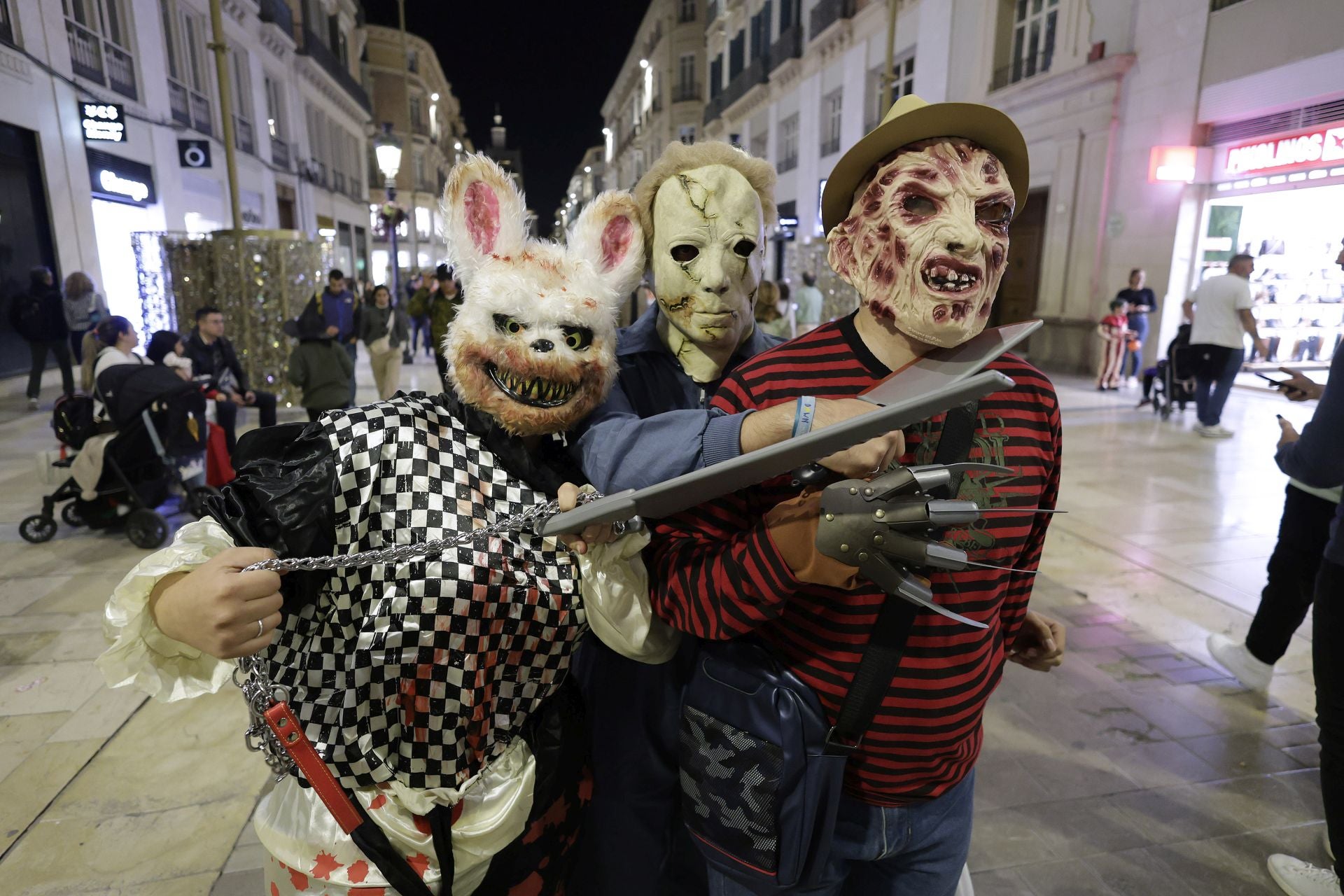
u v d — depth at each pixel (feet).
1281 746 8.89
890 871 4.33
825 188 3.93
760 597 3.38
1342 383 5.73
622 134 160.97
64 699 9.62
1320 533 9.07
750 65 72.79
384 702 3.63
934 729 3.74
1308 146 27.30
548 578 3.89
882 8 48.44
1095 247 35.99
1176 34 31.37
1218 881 7.00
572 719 4.35
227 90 27.14
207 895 6.62
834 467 3.30
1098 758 8.64
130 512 14.79
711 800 3.78
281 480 3.54
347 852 3.77
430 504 3.67
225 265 29.12
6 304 29.96
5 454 21.91
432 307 25.16
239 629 3.12
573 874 4.79
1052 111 37.78
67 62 32.09
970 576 3.68
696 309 5.24
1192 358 24.88
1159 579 13.41
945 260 3.34
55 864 6.95
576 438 4.13
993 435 3.71
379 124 114.01
